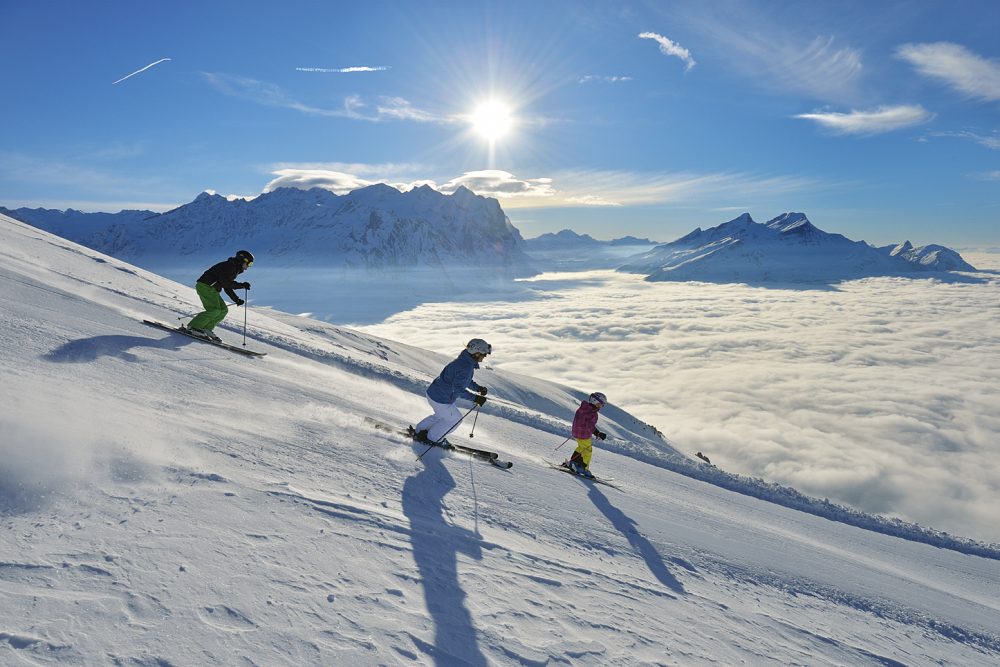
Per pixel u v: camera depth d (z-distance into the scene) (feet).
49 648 5.69
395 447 19.86
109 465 10.64
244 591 7.75
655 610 11.93
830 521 37.96
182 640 6.41
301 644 6.97
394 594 9.04
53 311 28.17
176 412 16.25
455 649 8.00
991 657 16.16
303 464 14.51
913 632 16.31
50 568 7.09
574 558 13.92
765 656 11.33
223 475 11.85
